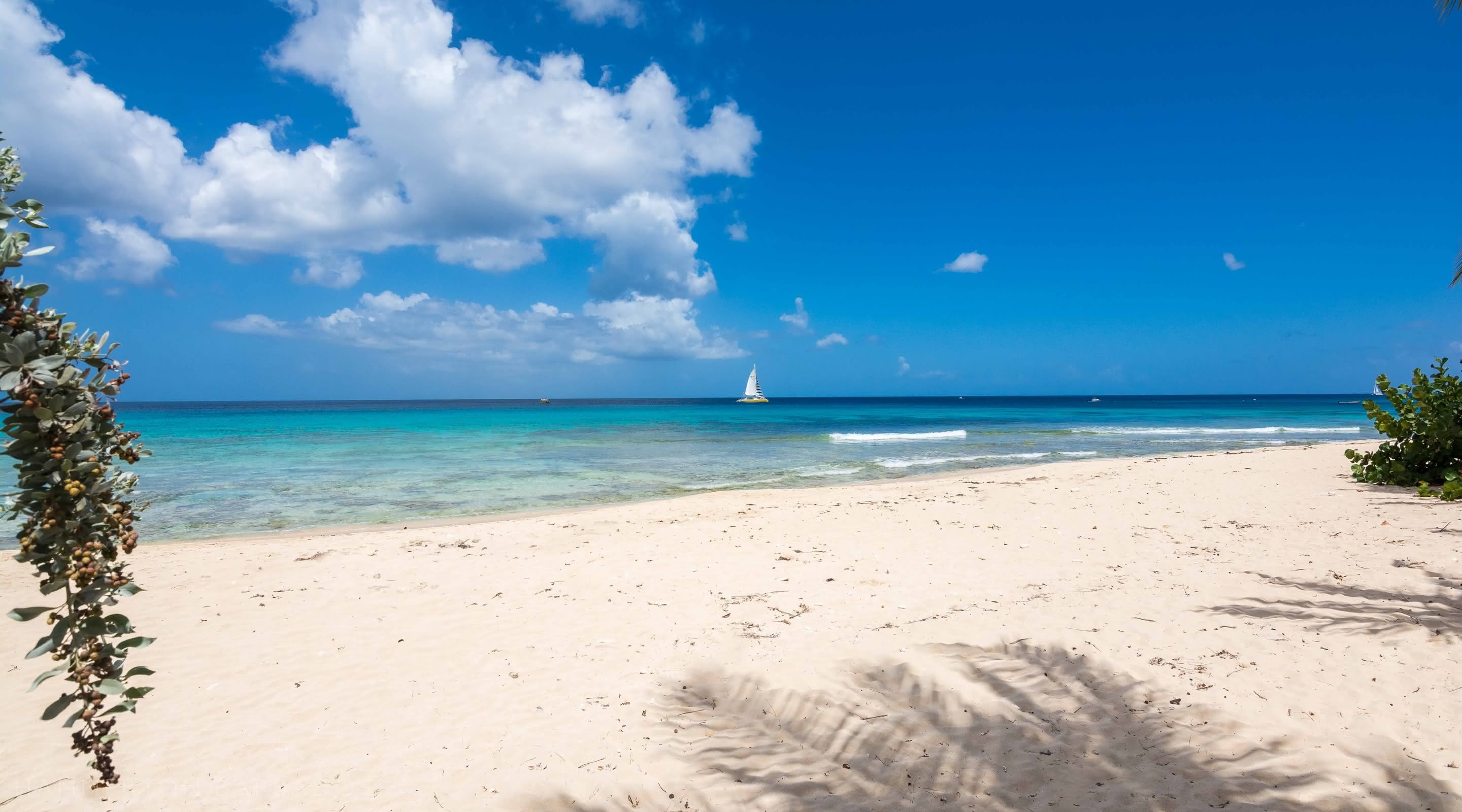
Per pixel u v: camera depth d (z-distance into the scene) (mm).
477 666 5992
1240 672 5219
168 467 23156
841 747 4535
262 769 4453
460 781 4281
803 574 8438
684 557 9469
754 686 5438
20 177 1979
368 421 55375
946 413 83688
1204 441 35406
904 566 8688
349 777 4348
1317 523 10273
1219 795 3781
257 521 14195
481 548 10398
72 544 1960
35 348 1845
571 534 11367
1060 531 10445
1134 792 3844
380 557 9859
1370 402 14078
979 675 5422
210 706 5312
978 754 4348
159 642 6602
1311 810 3604
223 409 108312
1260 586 7199
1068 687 5156
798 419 64188
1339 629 5887
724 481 20219
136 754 4648
